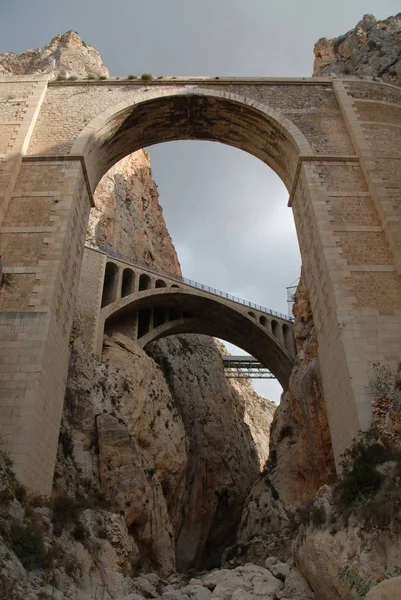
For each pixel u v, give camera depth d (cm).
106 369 3344
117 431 2677
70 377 2791
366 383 1467
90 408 2769
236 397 6222
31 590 890
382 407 1334
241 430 5625
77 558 1177
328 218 1892
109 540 1411
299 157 2097
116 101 2336
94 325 3503
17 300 1642
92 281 3706
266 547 2728
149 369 3788
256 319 4641
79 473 2370
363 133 2162
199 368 5466
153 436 3459
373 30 3709
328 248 1800
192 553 3950
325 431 2947
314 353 3353
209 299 4444
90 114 2270
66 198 1912
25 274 1700
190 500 4247
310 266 1997
